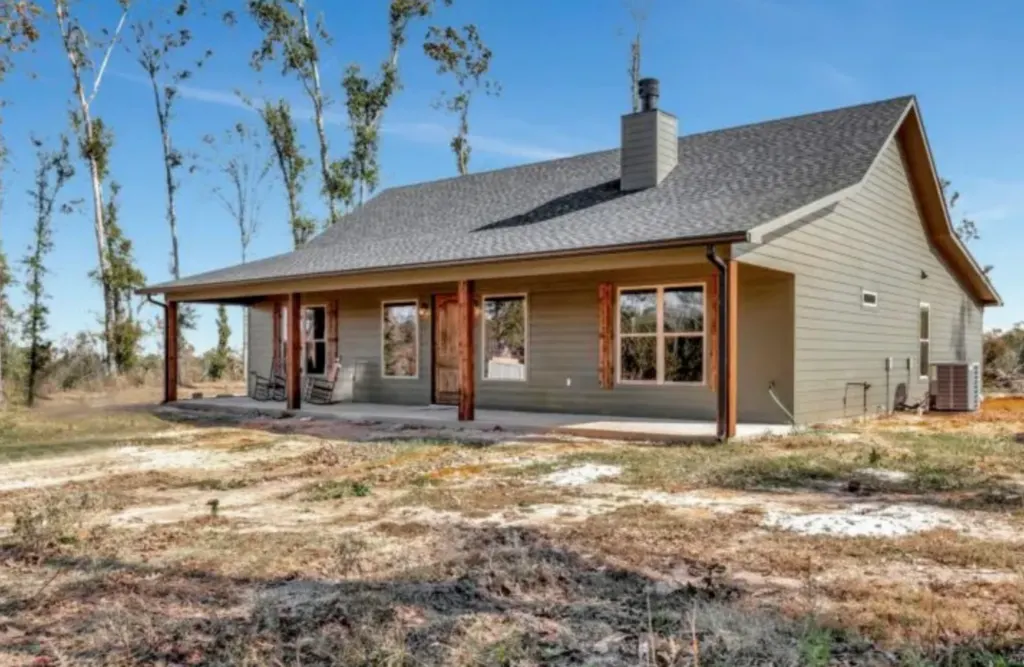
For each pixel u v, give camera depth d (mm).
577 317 12914
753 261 9656
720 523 5094
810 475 6891
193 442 10359
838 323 11898
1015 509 5418
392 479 7109
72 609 3498
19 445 10070
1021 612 3262
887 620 3197
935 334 15445
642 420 11578
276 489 6801
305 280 13375
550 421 11445
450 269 11484
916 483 6477
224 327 28156
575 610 3408
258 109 27859
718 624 3119
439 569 4059
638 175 13133
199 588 3791
